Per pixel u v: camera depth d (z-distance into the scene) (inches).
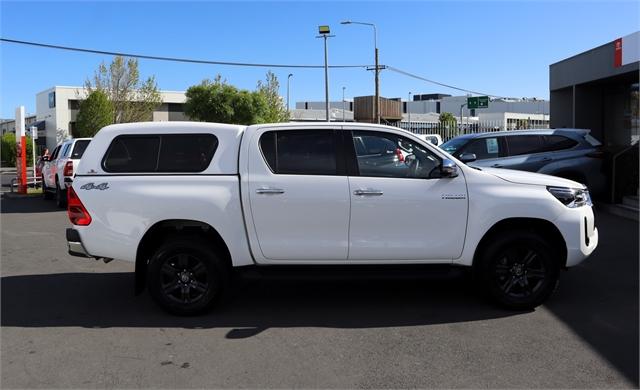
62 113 2260.1
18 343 196.2
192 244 221.6
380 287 267.1
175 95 2397.9
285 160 222.7
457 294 253.3
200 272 223.9
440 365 173.5
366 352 185.0
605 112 780.0
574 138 470.6
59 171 608.7
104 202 220.8
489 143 474.9
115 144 226.5
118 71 1838.1
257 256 221.5
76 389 159.0
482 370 169.5
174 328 211.5
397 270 223.6
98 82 1846.7
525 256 226.2
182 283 223.9
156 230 225.8
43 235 434.0
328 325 213.2
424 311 228.8
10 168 2143.2
